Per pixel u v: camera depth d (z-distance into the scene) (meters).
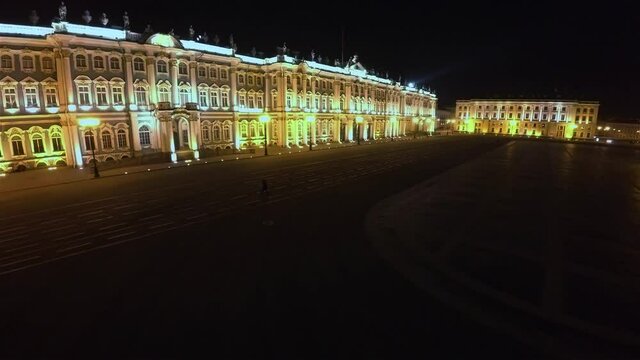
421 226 19.36
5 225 20.23
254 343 9.56
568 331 10.03
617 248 16.23
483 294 12.07
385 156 54.00
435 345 9.47
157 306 11.42
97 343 9.64
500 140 98.31
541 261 14.73
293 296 11.98
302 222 20.19
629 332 9.98
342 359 8.95
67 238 17.92
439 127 152.25
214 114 54.19
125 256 15.52
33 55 38.22
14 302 11.77
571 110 121.06
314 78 69.56
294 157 52.00
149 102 46.28
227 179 33.72
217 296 12.02
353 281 13.05
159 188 29.75
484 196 26.75
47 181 32.97
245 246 16.56
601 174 37.94
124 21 44.16
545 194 27.52
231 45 56.78
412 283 12.86
